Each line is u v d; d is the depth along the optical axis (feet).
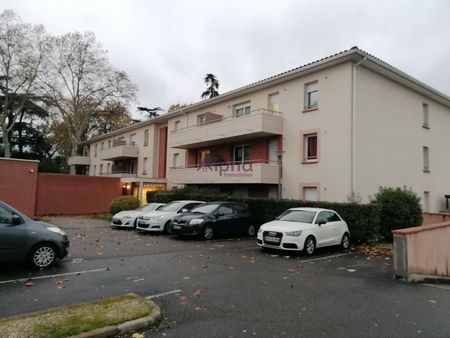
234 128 67.31
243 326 15.94
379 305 19.60
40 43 113.60
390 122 61.52
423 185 68.69
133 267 28.27
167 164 99.55
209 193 67.77
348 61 54.90
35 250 26.50
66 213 86.89
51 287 21.74
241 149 74.84
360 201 53.36
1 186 64.03
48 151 174.60
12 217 26.00
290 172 62.03
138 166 114.93
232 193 74.49
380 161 58.39
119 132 127.03
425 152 71.61
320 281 24.99
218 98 77.77
